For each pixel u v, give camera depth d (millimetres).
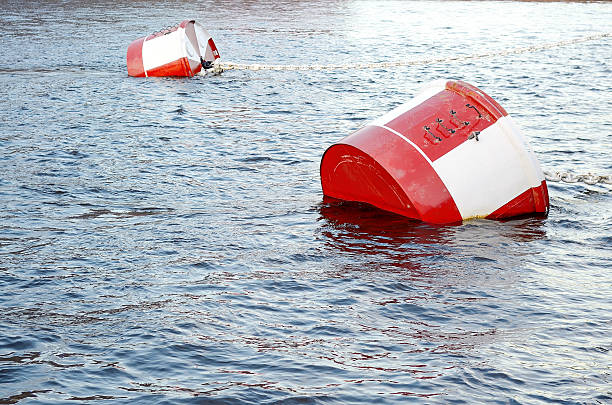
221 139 13023
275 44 27891
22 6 41688
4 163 11164
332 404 4504
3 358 5070
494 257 7371
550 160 11539
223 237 7918
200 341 5348
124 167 11062
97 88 18422
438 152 8539
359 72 21250
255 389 4668
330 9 43031
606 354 5223
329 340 5406
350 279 6691
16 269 6848
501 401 4559
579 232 8219
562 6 44094
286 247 7613
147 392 4625
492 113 8688
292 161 11578
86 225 8312
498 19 37500
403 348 5285
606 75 20453
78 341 5344
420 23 35875
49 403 4473
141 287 6414
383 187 8758
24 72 20984
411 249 7586
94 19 35531
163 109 15719
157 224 8375
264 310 5945
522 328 5660
